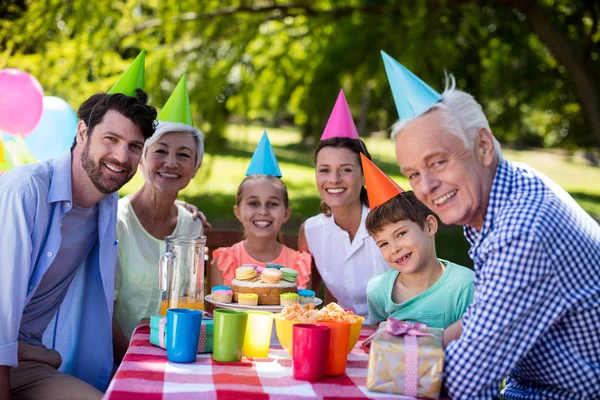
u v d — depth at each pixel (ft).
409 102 6.04
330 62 29.53
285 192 10.26
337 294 10.66
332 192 10.04
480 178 6.07
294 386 5.77
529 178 6.12
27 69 23.58
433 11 26.20
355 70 29.84
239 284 8.04
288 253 10.44
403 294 8.46
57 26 23.76
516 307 5.53
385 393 5.70
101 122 7.83
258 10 28.43
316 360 5.96
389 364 5.69
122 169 7.96
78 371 9.03
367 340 7.49
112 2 24.76
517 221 5.65
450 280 8.16
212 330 6.96
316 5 29.50
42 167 8.11
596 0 28.73
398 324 6.08
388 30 27.86
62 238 8.40
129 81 8.89
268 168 10.54
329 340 6.08
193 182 27.02
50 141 12.05
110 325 8.95
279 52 30.55
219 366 6.38
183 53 27.32
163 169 9.74
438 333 6.15
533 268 5.52
